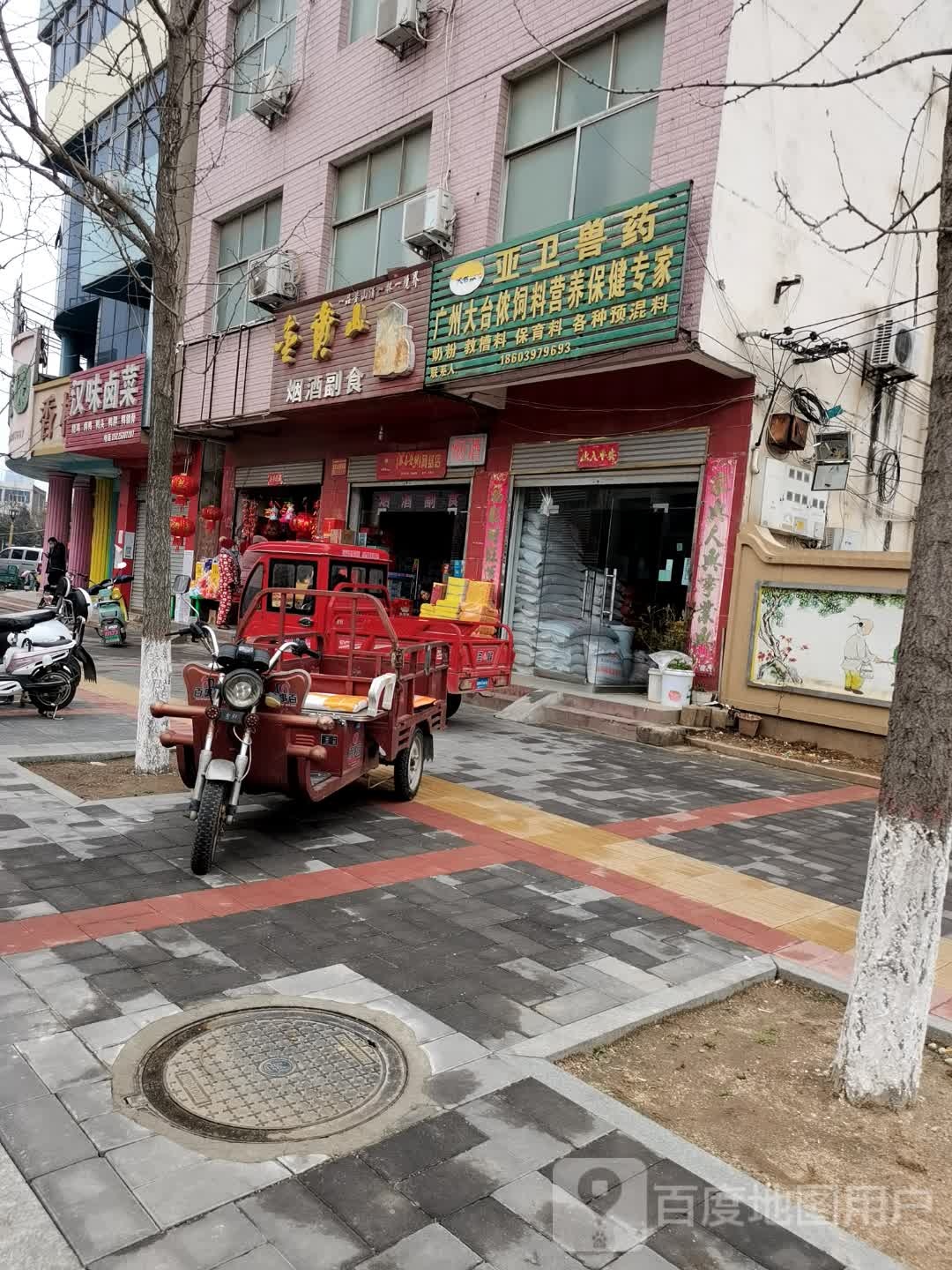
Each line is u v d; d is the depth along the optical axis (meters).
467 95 12.20
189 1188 2.35
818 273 10.81
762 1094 3.12
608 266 9.59
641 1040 3.44
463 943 4.11
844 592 9.20
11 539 54.28
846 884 5.51
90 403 19.69
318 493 17.22
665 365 9.88
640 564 11.52
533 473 12.55
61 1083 2.76
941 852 3.02
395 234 13.66
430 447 14.18
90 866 4.70
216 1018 3.24
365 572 9.41
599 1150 2.64
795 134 10.18
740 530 10.12
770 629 9.83
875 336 11.84
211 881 4.63
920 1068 3.12
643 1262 2.22
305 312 14.04
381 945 4.02
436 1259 2.17
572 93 11.09
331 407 13.67
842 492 11.88
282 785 5.10
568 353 9.97
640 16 10.23
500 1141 2.64
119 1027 3.12
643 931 4.44
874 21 11.15
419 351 12.01
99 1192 2.31
